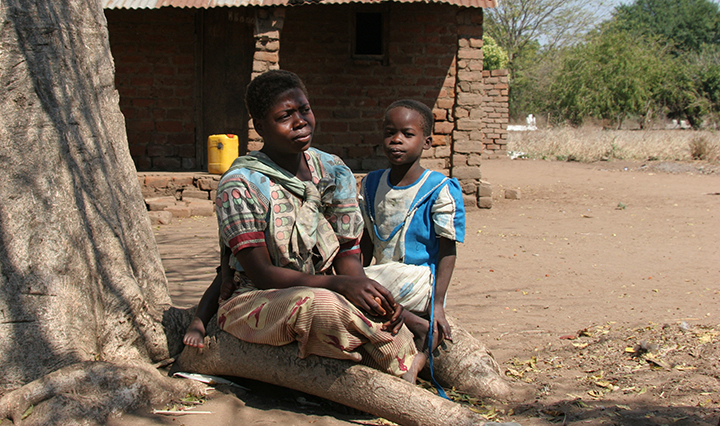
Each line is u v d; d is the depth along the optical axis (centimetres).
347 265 297
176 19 1165
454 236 313
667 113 3994
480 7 989
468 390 314
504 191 1305
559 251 756
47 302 262
